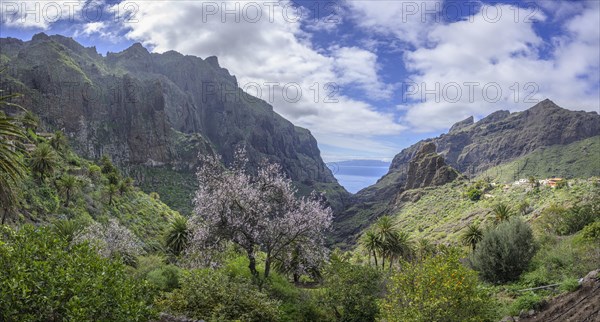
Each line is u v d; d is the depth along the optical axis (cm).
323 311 1938
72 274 865
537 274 1803
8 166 1440
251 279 2097
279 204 2338
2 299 746
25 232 936
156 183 19212
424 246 5691
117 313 909
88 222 6062
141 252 4925
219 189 2166
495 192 14838
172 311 1448
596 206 3344
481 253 2167
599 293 1306
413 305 1200
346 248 16038
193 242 2239
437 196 17950
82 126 18888
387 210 19525
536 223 4428
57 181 6856
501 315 1437
